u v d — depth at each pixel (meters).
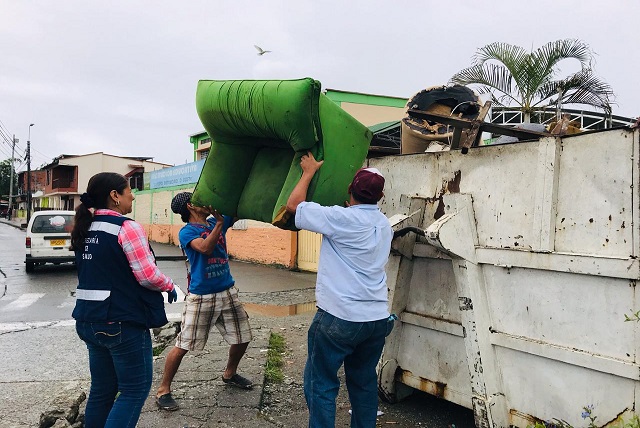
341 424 3.49
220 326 4.02
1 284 11.10
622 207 2.38
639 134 2.31
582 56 10.20
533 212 2.75
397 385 3.75
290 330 6.27
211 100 3.38
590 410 2.52
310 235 13.04
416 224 3.32
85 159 47.78
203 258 3.88
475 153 3.07
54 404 3.93
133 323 2.79
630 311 2.35
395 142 6.13
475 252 3.01
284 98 2.87
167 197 23.94
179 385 4.17
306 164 3.00
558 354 2.63
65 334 6.60
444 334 3.32
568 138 2.62
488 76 10.53
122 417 2.78
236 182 3.79
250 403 3.80
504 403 2.95
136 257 2.76
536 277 2.75
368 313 2.72
